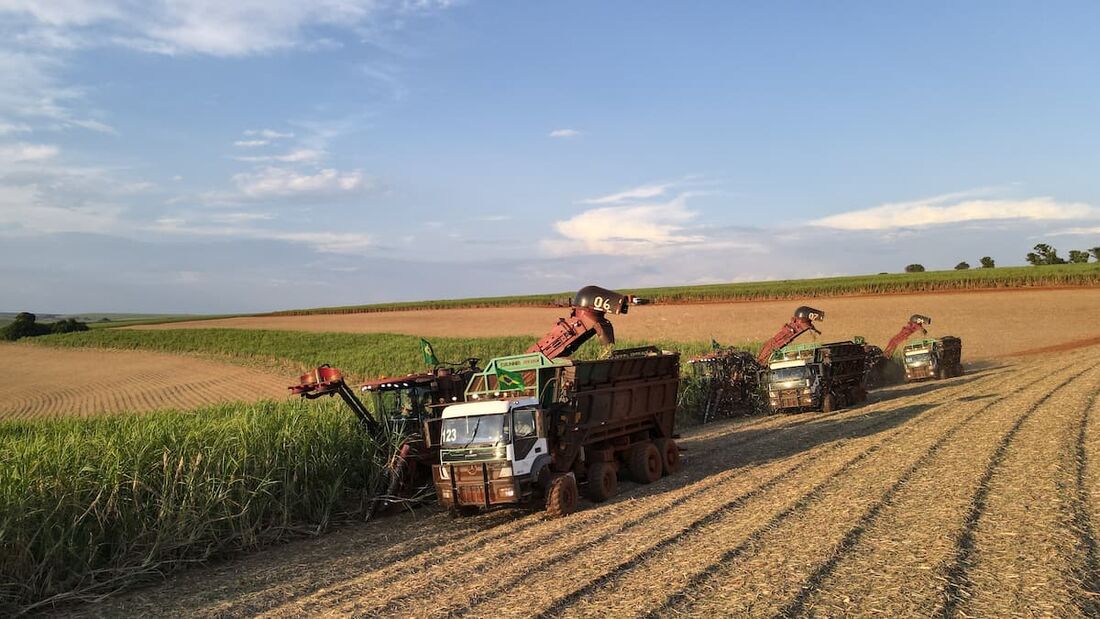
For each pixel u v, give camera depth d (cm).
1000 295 6756
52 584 813
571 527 995
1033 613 575
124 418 1466
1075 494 946
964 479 1077
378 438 1259
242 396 3412
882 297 7250
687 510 1029
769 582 678
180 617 739
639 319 6538
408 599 721
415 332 6712
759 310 6756
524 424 1090
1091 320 5325
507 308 9531
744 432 1953
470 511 1165
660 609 627
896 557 731
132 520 910
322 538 1061
